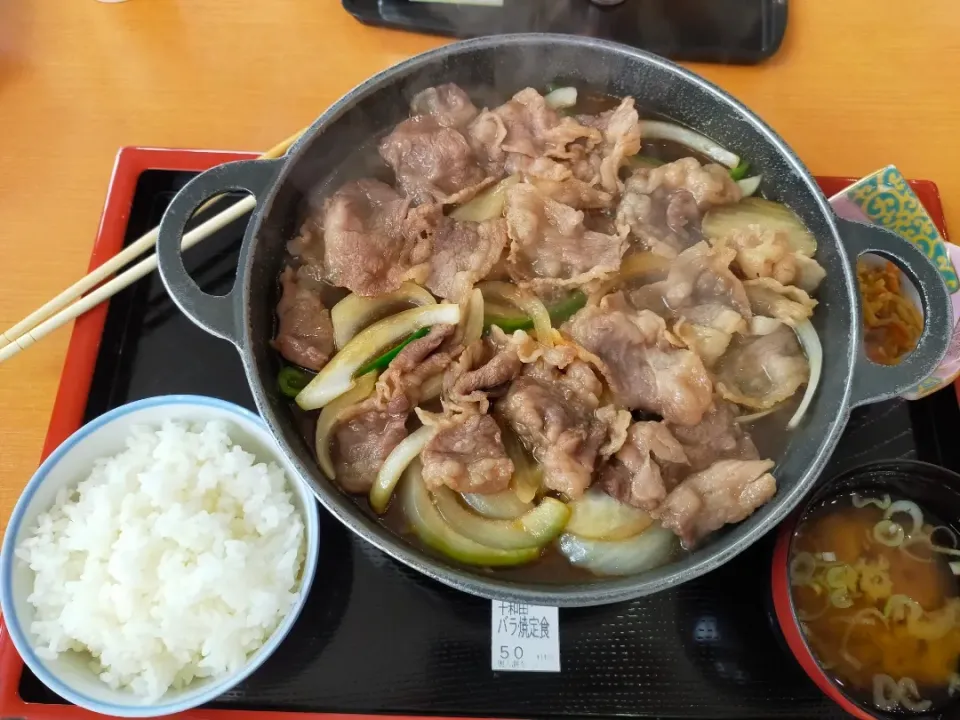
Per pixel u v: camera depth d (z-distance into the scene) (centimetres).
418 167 37
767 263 35
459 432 32
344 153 37
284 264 35
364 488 32
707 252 35
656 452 31
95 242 40
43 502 32
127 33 47
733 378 35
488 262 35
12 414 37
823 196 33
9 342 37
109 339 38
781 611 32
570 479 31
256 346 32
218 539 32
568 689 32
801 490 29
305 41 47
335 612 33
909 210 36
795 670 32
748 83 46
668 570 29
